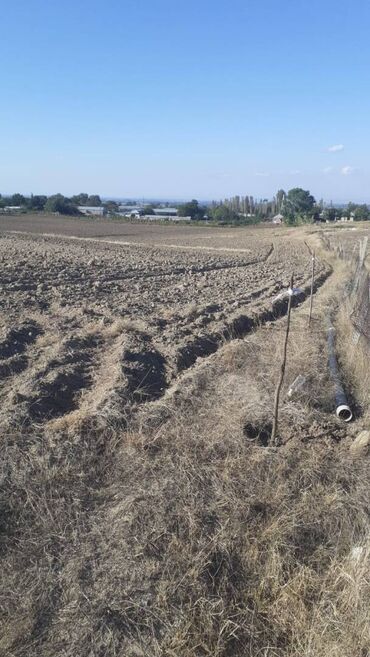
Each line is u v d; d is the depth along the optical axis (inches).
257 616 144.0
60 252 1003.9
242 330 422.3
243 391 268.5
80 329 371.6
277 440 226.5
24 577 147.8
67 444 205.2
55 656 128.0
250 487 189.6
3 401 238.5
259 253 1296.8
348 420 252.1
